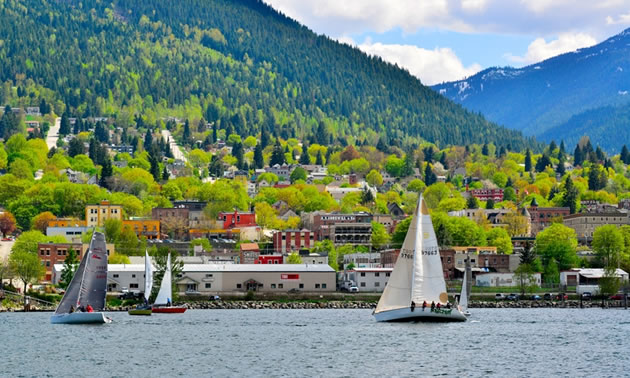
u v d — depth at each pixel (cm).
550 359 17938
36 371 16538
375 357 17975
